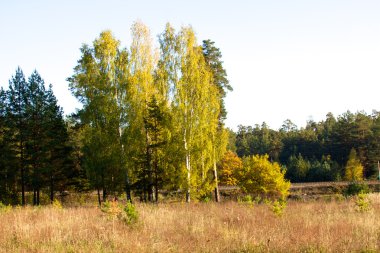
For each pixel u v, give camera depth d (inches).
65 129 1344.7
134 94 1134.4
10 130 1337.4
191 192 1050.7
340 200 963.3
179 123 1058.7
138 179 1163.9
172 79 1093.1
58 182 1389.0
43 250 375.2
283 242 387.9
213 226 507.5
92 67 1142.3
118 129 1128.8
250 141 4537.4
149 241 410.9
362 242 381.1
